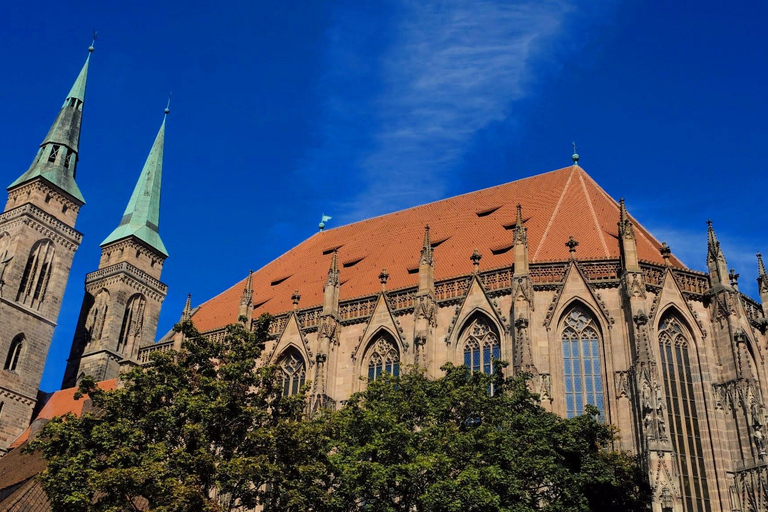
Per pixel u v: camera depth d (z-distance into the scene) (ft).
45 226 366.02
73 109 404.16
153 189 422.00
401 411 170.81
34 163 385.09
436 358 237.66
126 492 152.35
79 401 330.95
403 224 320.29
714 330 224.53
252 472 155.84
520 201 288.51
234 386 172.65
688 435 212.02
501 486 155.53
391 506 159.22
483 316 235.61
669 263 233.76
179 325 184.85
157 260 407.03
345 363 256.11
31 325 349.20
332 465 165.99
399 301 255.29
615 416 209.36
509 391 183.21
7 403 330.34
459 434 159.74
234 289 339.16
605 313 221.05
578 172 292.20
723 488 205.87
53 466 157.69
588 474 163.94
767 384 227.61
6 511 219.20
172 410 166.71
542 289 229.45
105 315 376.27
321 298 289.74
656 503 183.32
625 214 233.14
